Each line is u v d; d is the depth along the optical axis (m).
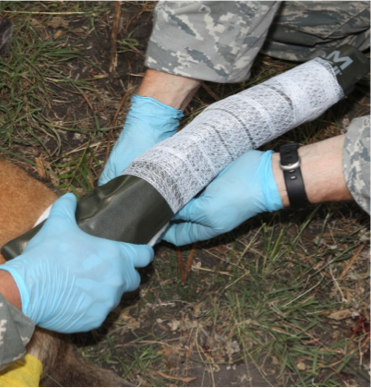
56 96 3.33
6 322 1.81
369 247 2.82
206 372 2.54
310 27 3.14
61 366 2.42
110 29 3.64
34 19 3.62
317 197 2.29
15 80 3.29
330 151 2.28
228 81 2.67
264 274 2.77
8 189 2.33
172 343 2.62
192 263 2.83
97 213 2.19
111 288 2.11
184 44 2.56
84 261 2.07
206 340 2.62
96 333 2.66
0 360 1.82
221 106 2.45
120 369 2.58
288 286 2.72
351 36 3.24
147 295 2.74
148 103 2.68
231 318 2.64
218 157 2.37
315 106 2.48
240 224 2.68
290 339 2.59
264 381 2.51
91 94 3.35
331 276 2.75
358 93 3.29
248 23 2.52
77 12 3.63
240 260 2.82
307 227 2.91
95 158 3.07
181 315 2.68
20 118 3.19
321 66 2.51
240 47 2.58
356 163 2.16
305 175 2.26
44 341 2.27
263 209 2.37
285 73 2.54
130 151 2.64
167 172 2.27
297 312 2.66
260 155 2.39
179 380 2.53
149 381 2.53
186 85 2.70
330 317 2.64
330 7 3.03
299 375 2.48
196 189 2.36
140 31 3.64
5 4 3.67
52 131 3.20
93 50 3.53
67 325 2.10
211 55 2.58
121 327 2.67
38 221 2.33
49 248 2.05
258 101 2.42
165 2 2.55
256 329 2.63
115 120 3.24
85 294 2.07
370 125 2.18
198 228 2.55
